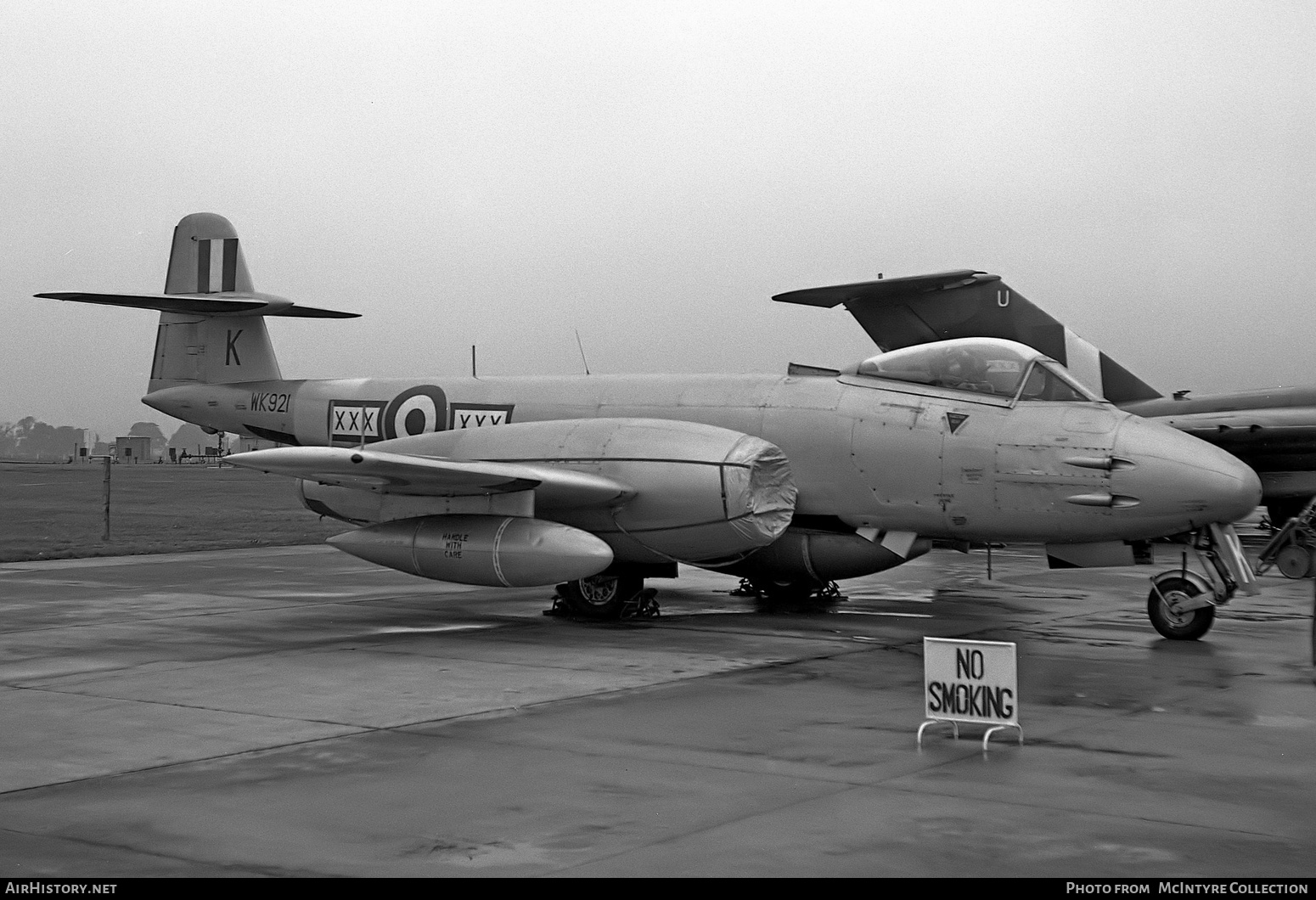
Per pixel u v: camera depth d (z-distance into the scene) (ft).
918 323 67.97
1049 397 40.88
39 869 16.25
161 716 26.07
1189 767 21.47
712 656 34.40
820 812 18.76
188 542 80.18
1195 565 66.59
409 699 27.99
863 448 42.78
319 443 56.85
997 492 40.55
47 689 29.30
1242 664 32.94
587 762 21.88
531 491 40.57
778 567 45.34
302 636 38.68
